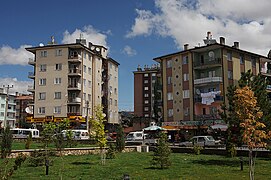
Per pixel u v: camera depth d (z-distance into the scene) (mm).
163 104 60500
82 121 66375
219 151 28062
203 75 56469
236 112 13562
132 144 39844
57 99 68188
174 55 59375
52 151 25672
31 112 70312
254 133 13016
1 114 102125
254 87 19797
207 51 55875
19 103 113625
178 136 53219
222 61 53406
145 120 73188
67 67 68312
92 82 73562
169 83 60000
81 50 69625
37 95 69500
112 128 78750
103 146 22469
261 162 21781
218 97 52219
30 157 21125
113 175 16484
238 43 58781
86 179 15211
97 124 22438
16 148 30172
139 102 113938
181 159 24312
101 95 77312
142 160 23625
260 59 61062
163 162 19359
